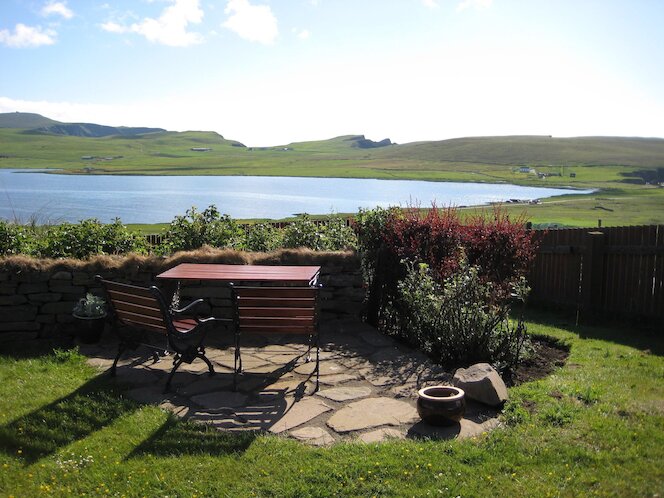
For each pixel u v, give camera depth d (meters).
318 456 3.80
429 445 3.94
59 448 3.89
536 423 4.29
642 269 8.24
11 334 6.64
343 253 7.88
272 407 4.75
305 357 6.21
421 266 6.77
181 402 4.84
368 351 6.48
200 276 6.16
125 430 4.18
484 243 7.29
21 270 6.65
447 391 4.62
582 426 4.21
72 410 4.51
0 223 7.39
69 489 3.41
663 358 6.39
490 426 4.35
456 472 3.56
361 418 4.52
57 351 6.04
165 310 5.01
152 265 7.24
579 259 9.25
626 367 5.97
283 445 3.97
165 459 3.76
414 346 6.69
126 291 5.23
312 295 5.17
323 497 3.33
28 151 199.50
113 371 5.45
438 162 159.62
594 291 8.88
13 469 3.62
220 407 4.73
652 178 114.12
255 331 5.35
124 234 8.16
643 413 4.44
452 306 6.17
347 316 7.91
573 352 6.75
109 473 3.58
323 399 4.95
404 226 7.81
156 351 6.18
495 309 6.52
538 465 3.67
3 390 4.91
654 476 3.51
